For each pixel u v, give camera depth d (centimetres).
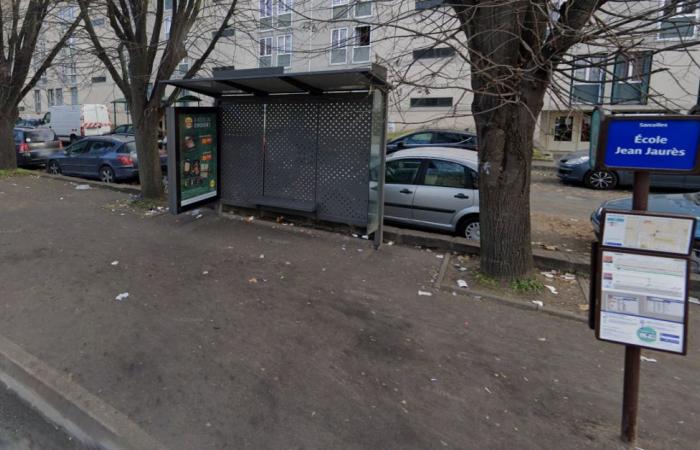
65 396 270
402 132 1780
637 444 236
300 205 622
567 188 1185
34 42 1152
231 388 279
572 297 427
